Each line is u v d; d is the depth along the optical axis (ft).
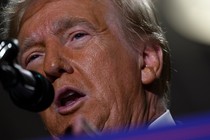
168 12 35.96
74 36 17.07
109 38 17.25
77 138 9.91
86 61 16.62
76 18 17.16
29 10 17.94
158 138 13.76
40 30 17.30
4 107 34.09
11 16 18.44
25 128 34.58
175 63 37.27
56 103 16.29
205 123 14.87
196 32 36.68
